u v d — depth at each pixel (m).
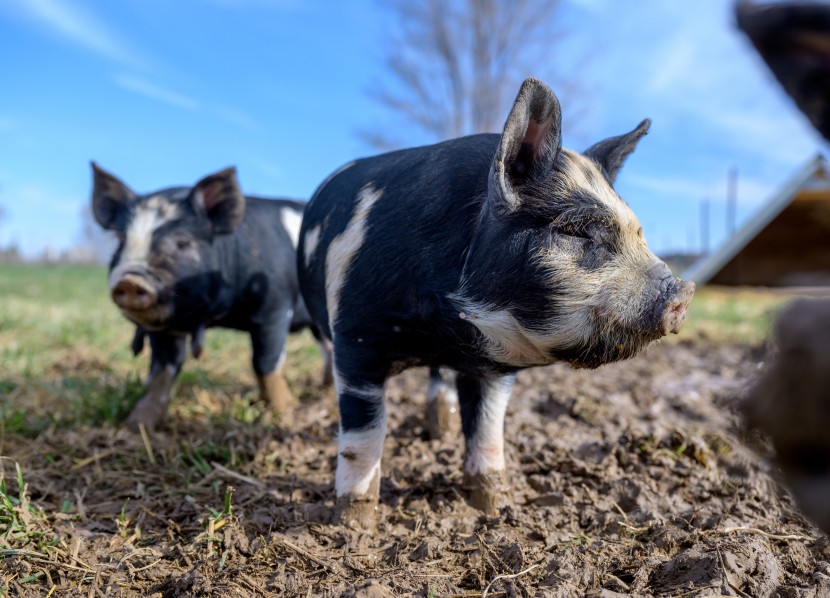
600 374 1.61
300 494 0.84
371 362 0.74
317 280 0.85
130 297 1.04
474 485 0.81
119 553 0.69
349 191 0.81
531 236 0.61
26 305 3.05
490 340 0.66
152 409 1.12
